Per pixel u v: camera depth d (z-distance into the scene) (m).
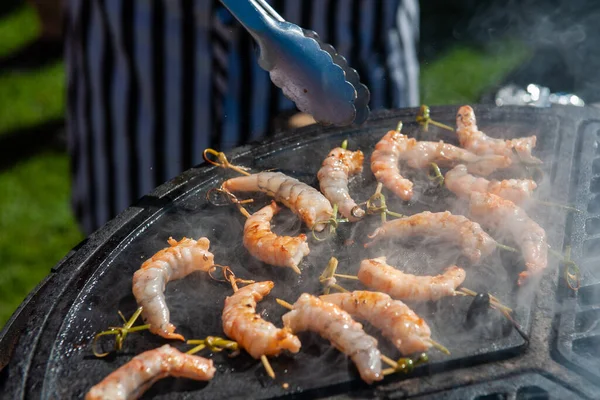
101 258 1.00
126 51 1.35
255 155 1.14
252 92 1.38
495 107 1.22
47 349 0.91
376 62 1.39
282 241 0.98
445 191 1.10
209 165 1.13
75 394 0.88
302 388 0.88
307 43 0.97
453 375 0.89
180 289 0.98
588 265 1.01
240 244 1.03
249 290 0.95
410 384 0.88
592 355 0.92
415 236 1.03
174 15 1.32
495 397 0.88
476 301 0.93
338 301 0.94
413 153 1.12
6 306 1.60
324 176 1.08
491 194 1.04
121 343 0.92
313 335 0.93
